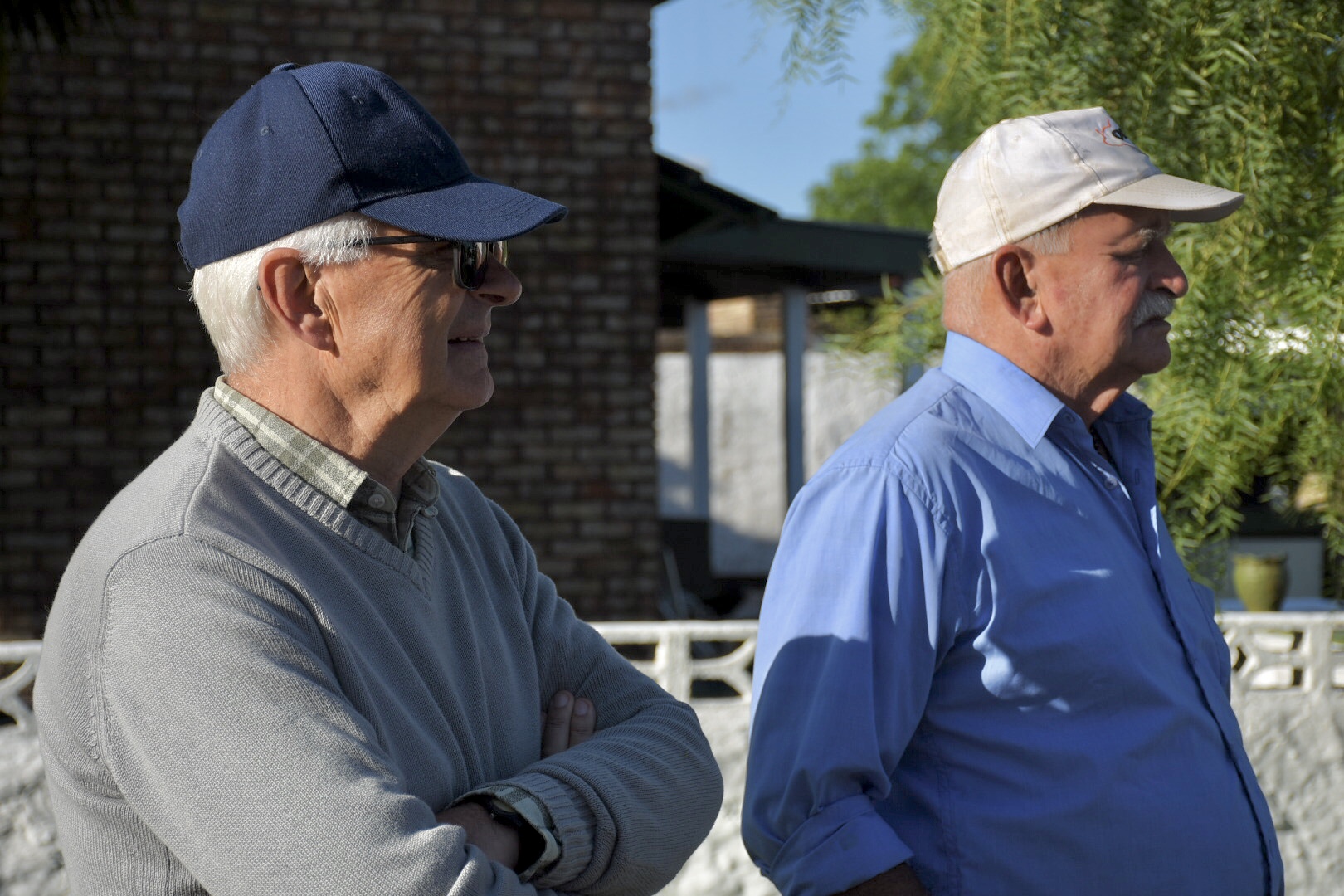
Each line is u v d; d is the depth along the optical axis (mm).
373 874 1059
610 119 5965
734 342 14422
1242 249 2621
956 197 1865
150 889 1137
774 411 14352
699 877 3686
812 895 1569
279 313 1292
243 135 1296
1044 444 1771
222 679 1099
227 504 1222
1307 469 2828
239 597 1146
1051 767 1618
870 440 1729
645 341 5996
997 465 1727
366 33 5695
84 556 1192
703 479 9633
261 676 1108
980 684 1644
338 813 1068
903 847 1563
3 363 5324
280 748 1084
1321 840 3732
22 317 5344
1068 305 1781
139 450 5461
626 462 5980
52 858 3354
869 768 1580
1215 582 2916
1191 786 1683
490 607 1513
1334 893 3725
